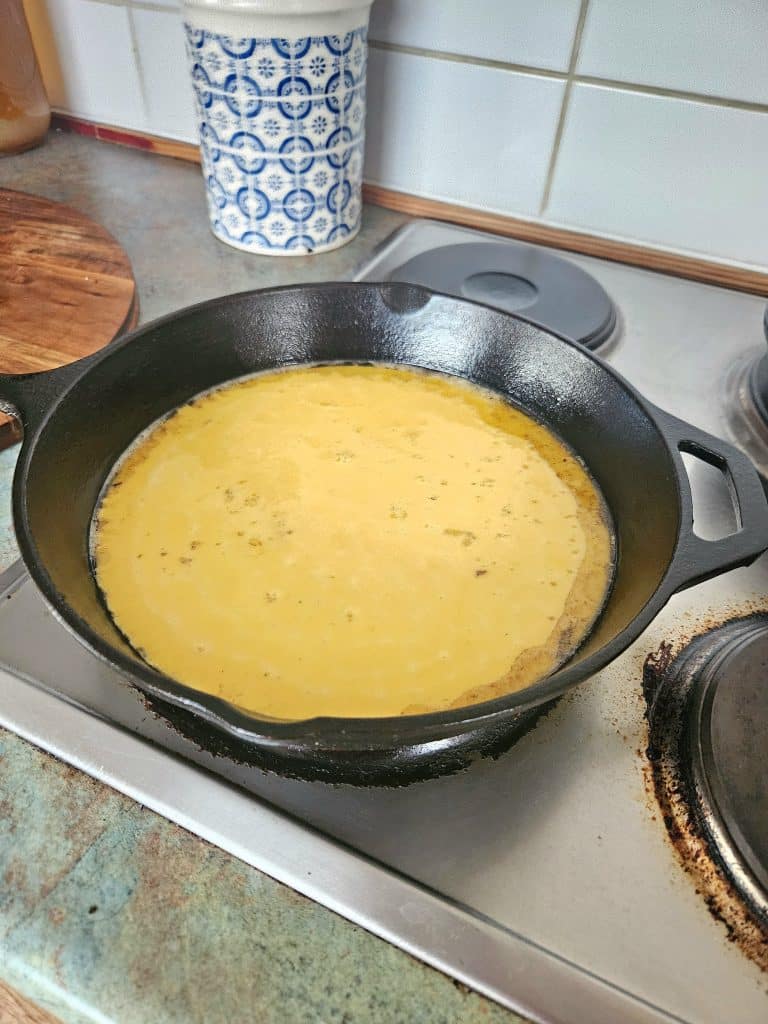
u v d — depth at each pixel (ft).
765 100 2.11
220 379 1.94
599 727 1.29
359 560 1.58
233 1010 0.97
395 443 1.84
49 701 1.28
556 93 2.32
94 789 1.18
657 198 2.41
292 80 2.08
